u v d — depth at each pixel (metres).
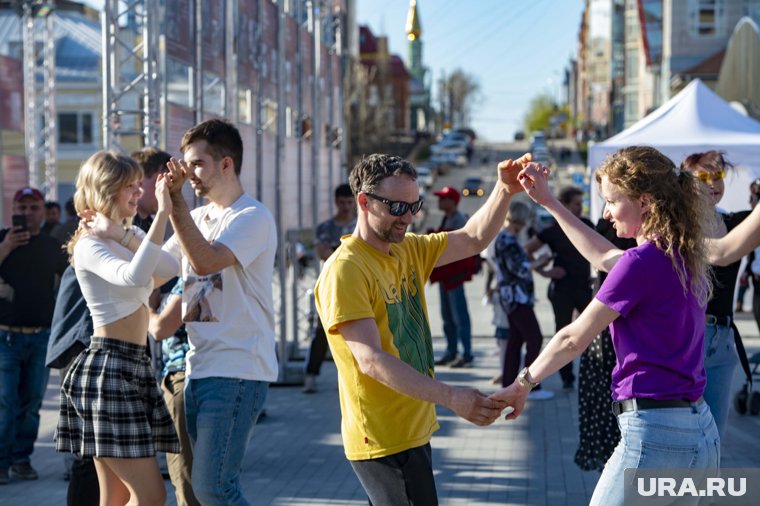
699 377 3.60
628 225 3.65
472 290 22.36
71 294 5.48
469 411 3.47
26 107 21.17
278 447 8.12
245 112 12.60
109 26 8.98
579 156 87.00
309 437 8.48
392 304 3.75
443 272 11.79
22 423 7.18
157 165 5.98
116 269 4.41
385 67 88.56
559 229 9.94
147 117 8.87
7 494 6.73
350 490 6.82
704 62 47.31
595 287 6.38
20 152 25.16
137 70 30.81
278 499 6.61
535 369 3.55
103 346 4.53
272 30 13.34
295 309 12.30
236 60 11.20
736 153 12.05
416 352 3.83
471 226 4.18
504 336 10.44
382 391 3.70
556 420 9.02
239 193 4.79
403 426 3.72
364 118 62.50
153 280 4.66
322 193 18.41
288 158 14.94
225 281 4.55
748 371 5.46
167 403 5.12
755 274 9.92
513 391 3.53
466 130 119.38
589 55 108.06
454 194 11.51
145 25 8.89
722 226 5.46
